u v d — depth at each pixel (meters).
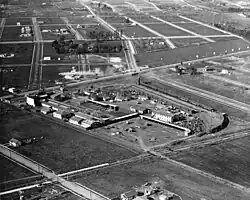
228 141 163.62
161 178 133.38
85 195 123.31
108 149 155.00
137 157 148.75
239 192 125.69
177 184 129.62
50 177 134.38
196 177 134.50
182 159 147.38
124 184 129.50
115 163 144.00
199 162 145.25
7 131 171.25
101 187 127.94
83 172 137.62
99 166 141.62
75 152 152.50
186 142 162.12
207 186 128.75
